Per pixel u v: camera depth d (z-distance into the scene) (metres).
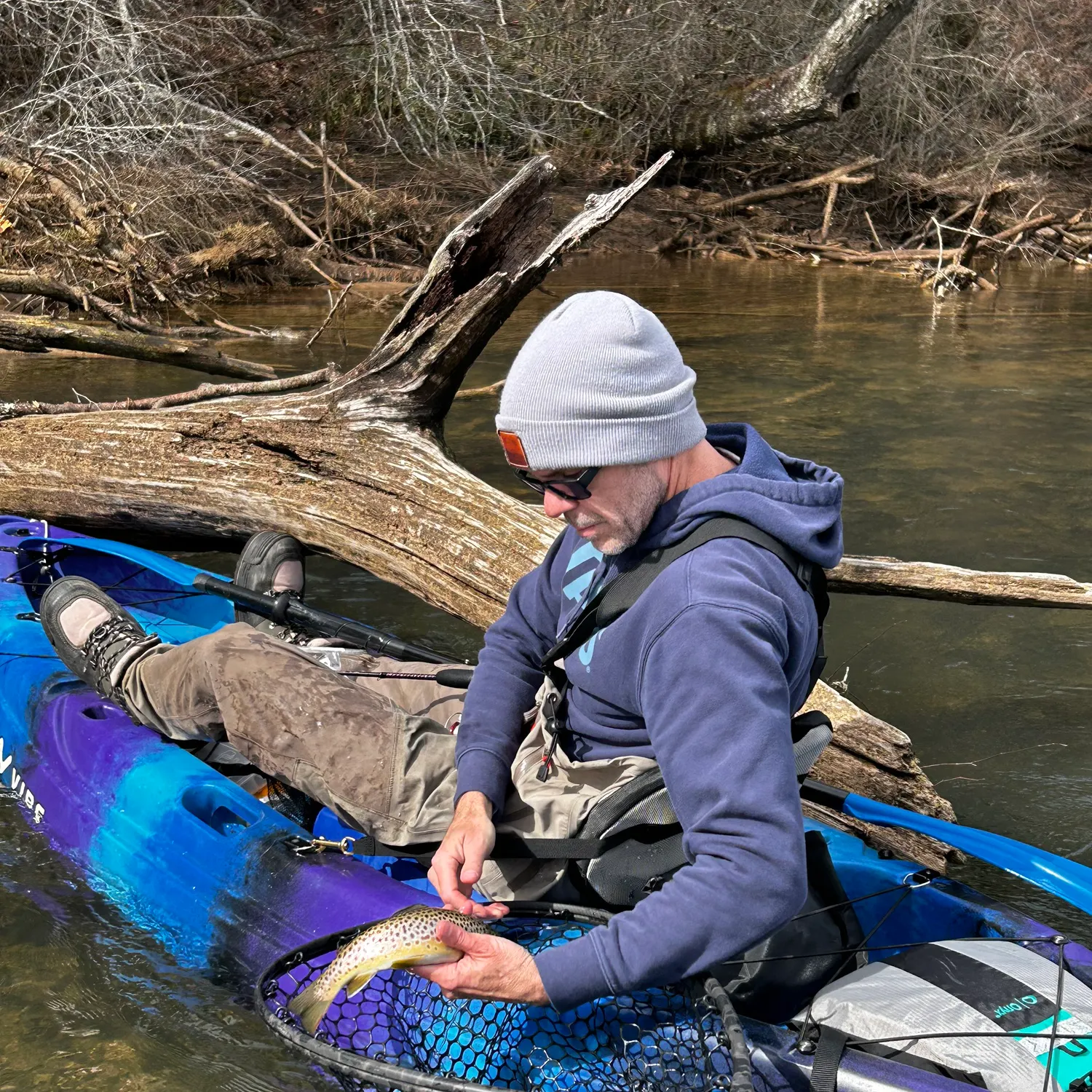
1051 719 3.57
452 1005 1.91
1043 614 4.32
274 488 4.15
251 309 9.66
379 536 3.95
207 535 4.37
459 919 1.73
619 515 1.78
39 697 2.99
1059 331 9.44
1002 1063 1.70
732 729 1.61
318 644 3.17
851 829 2.59
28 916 2.50
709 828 1.61
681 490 1.82
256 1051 2.15
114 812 2.62
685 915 1.61
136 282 8.56
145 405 4.87
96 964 2.36
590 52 13.38
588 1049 1.80
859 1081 1.70
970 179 14.66
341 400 4.14
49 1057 2.15
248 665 2.39
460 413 6.57
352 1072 1.68
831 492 1.81
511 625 2.23
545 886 2.08
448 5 12.50
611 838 1.93
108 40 10.04
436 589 3.83
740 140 13.34
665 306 10.37
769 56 14.19
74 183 9.03
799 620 1.72
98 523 4.45
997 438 6.30
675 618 1.67
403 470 3.99
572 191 13.54
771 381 7.52
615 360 1.71
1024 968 1.88
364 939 1.68
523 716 2.20
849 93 12.95
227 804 2.53
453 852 1.93
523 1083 1.80
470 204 12.04
